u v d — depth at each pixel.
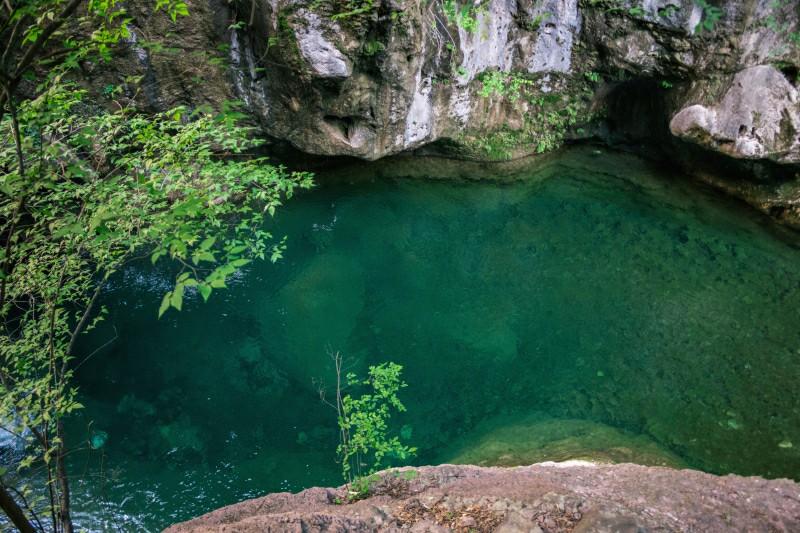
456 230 9.48
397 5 7.40
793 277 8.12
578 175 10.19
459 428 6.59
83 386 7.08
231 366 7.45
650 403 6.66
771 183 8.86
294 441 6.52
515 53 9.41
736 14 8.23
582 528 3.41
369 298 8.45
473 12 8.49
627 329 7.68
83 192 3.84
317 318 8.11
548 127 10.23
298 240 9.17
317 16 7.34
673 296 8.05
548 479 4.24
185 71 8.11
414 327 8.01
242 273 8.56
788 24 7.93
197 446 6.45
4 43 4.73
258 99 8.43
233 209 4.46
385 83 8.28
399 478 4.45
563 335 7.72
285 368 7.42
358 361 7.49
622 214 9.43
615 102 10.07
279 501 4.32
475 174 10.22
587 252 8.88
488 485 4.11
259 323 8.02
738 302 7.86
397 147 9.22
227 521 4.19
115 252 4.27
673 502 3.88
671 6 8.47
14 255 3.91
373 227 9.50
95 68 7.79
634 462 5.73
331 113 8.41
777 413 6.43
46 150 3.46
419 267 8.93
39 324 4.62
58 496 4.93
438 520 3.71
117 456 6.30
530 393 6.98
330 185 9.89
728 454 6.01
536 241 9.16
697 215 9.21
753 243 8.69
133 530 5.57
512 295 8.41
